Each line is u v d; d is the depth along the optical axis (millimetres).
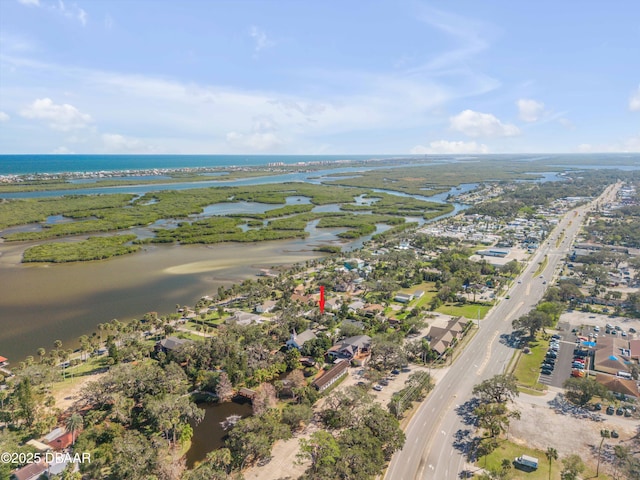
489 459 98625
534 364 144125
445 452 101250
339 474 87000
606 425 111250
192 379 133875
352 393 115812
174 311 191625
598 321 181625
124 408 111500
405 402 118000
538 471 94812
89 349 148625
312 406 119875
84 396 115812
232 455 96438
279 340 158250
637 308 189750
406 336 166750
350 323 168750
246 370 132375
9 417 107812
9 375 133875
